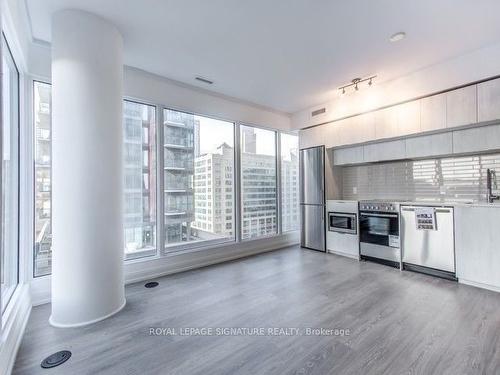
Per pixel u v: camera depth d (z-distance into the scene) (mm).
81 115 2256
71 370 1684
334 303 2564
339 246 4402
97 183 2336
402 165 4148
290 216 5434
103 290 2365
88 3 2188
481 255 2840
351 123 4250
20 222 2535
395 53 2996
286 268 3732
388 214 3703
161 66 3295
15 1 2033
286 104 4719
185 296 2799
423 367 1632
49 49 2758
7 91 2314
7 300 2107
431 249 3260
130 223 3387
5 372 1598
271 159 5105
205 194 4133
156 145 3568
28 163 2607
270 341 1959
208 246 4074
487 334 1967
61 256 2234
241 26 2510
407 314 2307
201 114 4035
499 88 2814
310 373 1611
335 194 4797
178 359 1776
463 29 2555
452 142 3352
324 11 2293
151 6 2227
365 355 1766
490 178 3172
